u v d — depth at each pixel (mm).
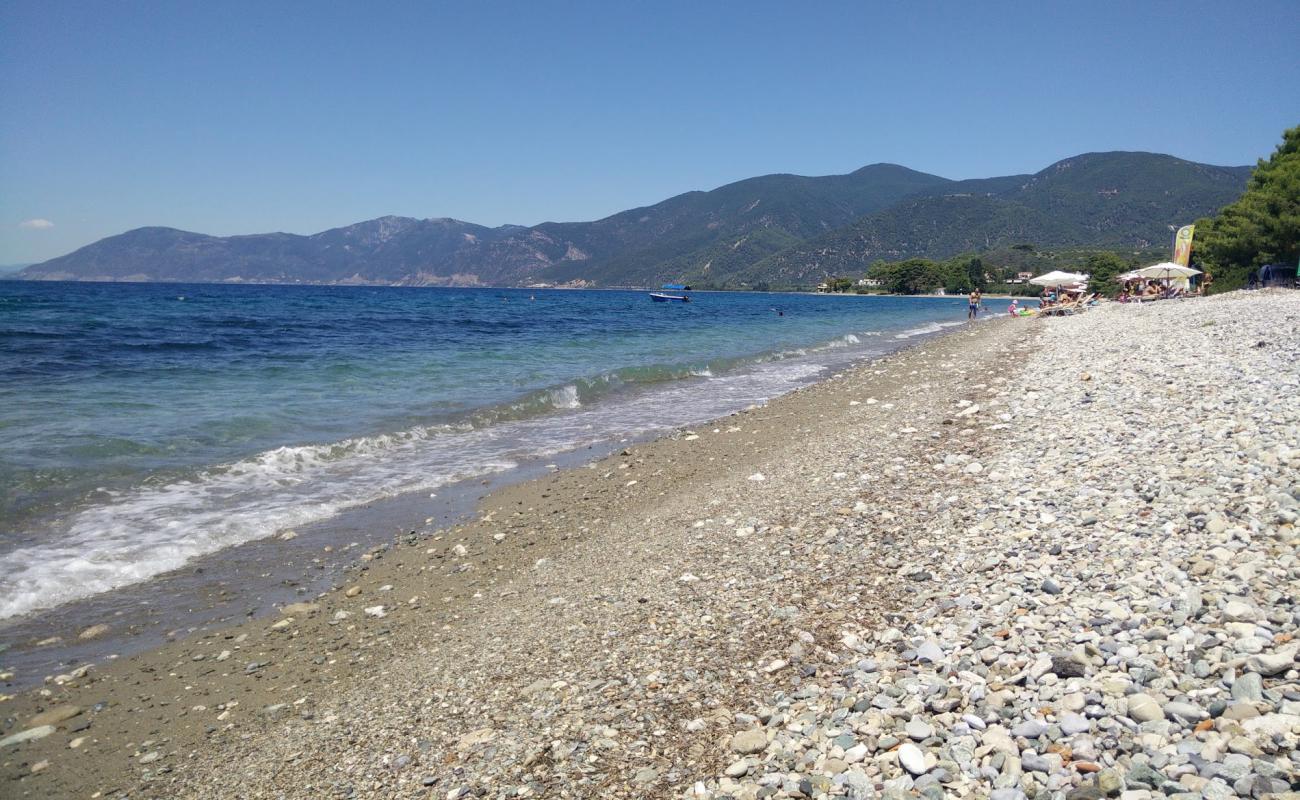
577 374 24641
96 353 26688
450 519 10641
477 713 5289
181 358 26000
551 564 8656
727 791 4035
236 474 12438
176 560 8914
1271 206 41969
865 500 9023
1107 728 3854
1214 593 5000
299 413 17031
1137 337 23297
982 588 5934
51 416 15000
